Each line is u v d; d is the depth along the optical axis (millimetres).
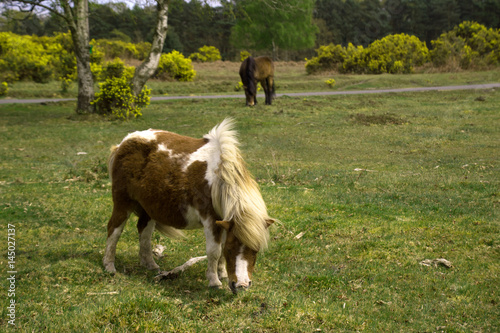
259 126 16766
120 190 5152
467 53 37281
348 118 17906
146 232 5418
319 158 12133
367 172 10297
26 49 37906
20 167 11156
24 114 20438
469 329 3949
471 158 11266
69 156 12531
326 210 7613
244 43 62500
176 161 4812
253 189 4582
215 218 4613
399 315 4215
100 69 30516
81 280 4926
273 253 5945
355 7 83125
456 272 5121
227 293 4645
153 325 3910
